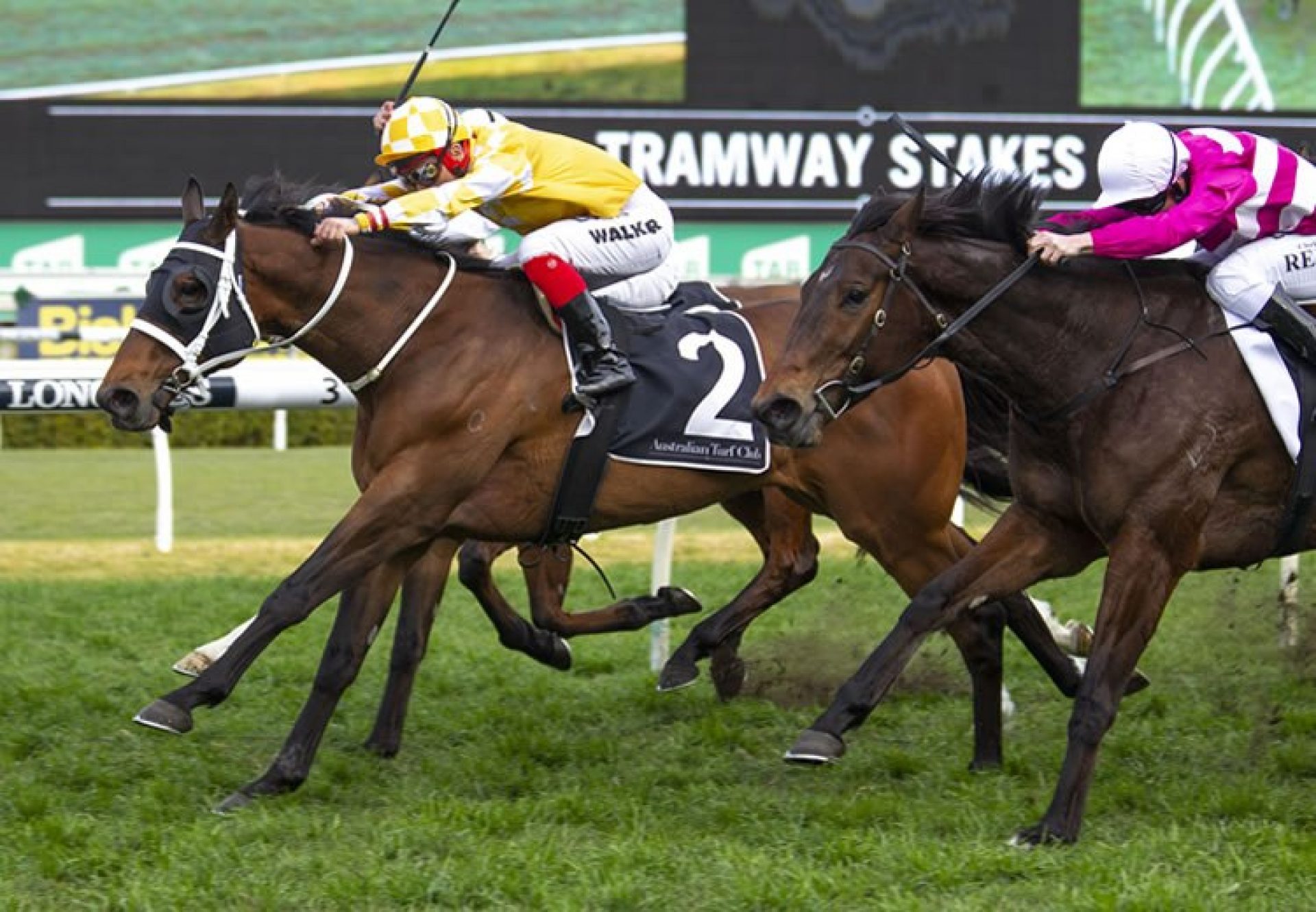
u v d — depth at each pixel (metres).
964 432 9.32
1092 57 26.58
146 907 6.75
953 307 7.84
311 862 7.26
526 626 10.73
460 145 8.64
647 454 8.84
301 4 25.50
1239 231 7.95
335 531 8.23
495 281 8.72
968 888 7.04
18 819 8.09
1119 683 7.72
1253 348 7.87
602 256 8.85
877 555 9.35
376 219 8.23
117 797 8.42
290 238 8.34
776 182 26.30
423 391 8.38
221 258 8.11
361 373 8.47
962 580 8.00
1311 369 7.96
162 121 25.19
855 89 26.31
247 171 25.42
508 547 10.58
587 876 7.11
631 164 26.06
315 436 27.12
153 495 20.70
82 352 21.77
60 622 13.09
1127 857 7.32
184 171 25.31
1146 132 7.80
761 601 10.45
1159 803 8.34
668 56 26.06
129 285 24.44
